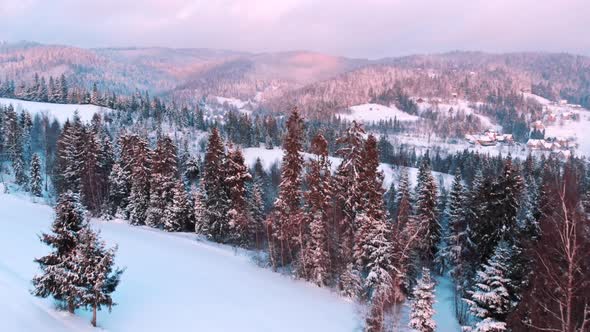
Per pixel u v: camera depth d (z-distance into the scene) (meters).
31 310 22.80
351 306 35.94
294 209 43.59
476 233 42.16
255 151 142.75
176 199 61.16
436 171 145.50
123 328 25.02
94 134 70.25
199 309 30.38
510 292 25.88
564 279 15.45
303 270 42.62
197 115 187.50
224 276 39.75
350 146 42.03
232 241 55.97
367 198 40.22
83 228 23.48
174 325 27.03
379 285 34.09
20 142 97.12
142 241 49.22
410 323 29.00
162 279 35.97
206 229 57.19
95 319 23.92
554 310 16.89
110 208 65.81
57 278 22.88
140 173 63.16
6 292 24.03
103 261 23.16
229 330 27.67
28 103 179.25
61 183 71.00
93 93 190.50
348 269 38.03
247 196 58.59
